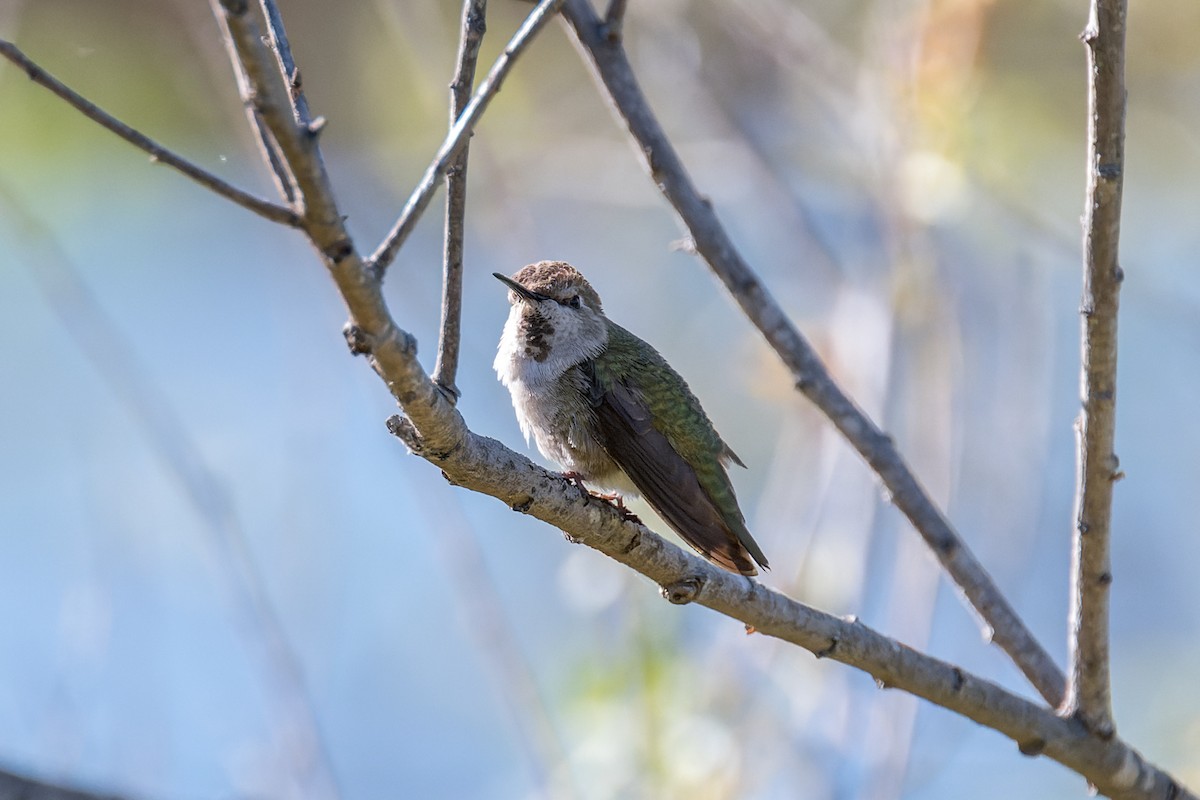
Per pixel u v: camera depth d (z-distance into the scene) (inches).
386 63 577.9
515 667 382.9
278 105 163.5
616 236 641.6
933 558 327.3
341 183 594.9
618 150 526.9
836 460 400.2
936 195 409.7
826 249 458.9
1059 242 414.0
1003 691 285.3
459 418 216.5
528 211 489.4
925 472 391.5
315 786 363.6
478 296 541.6
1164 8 534.6
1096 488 273.1
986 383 444.5
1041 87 507.2
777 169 492.7
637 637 408.8
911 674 276.7
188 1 464.1
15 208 392.5
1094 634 285.6
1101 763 293.4
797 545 408.8
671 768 386.6
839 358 422.6
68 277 389.7
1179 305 482.3
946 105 412.5
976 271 463.5
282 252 464.4
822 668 399.9
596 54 338.0
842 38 533.0
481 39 227.9
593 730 404.5
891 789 353.7
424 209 191.8
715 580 259.6
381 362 194.9
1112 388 264.2
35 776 240.7
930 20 412.8
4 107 549.3
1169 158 560.1
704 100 485.4
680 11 480.1
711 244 332.5
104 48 556.1
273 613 377.1
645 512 415.8
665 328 622.8
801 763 382.6
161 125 577.6
